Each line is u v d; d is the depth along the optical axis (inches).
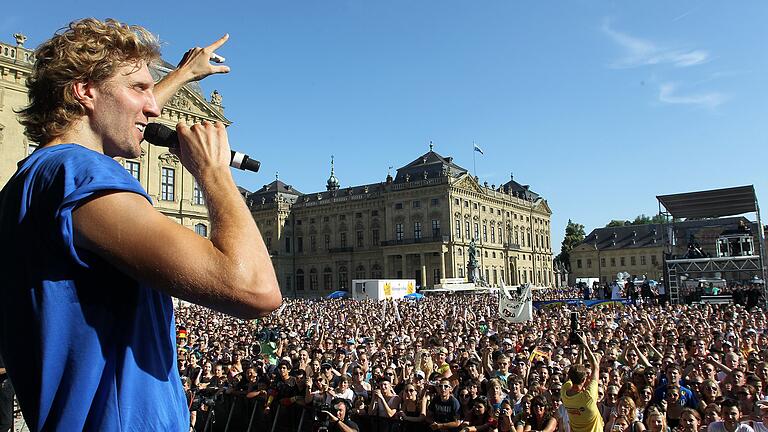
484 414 436.1
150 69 80.0
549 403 434.6
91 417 58.9
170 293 61.6
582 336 403.9
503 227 4849.9
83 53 69.7
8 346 60.9
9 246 61.7
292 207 4995.1
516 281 4906.5
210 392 623.8
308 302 2529.5
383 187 4466.0
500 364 558.9
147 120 77.2
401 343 818.8
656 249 5669.3
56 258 59.6
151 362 65.6
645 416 414.9
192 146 74.7
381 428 489.7
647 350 679.1
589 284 4128.9
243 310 63.2
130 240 59.4
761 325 996.6
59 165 62.5
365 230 4591.5
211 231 67.7
